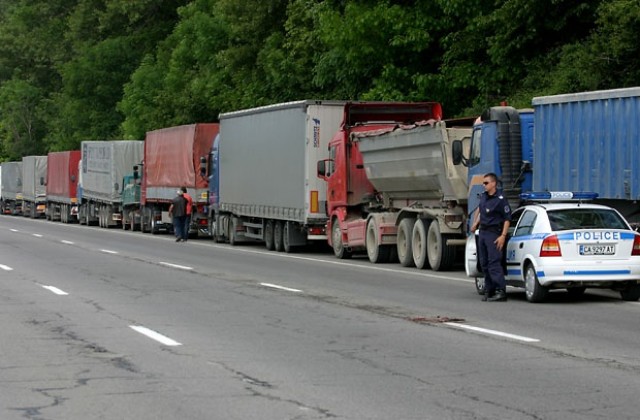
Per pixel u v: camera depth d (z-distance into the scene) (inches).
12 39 4694.9
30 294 916.6
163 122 2832.2
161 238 2017.7
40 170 3339.1
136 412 423.2
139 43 3816.4
